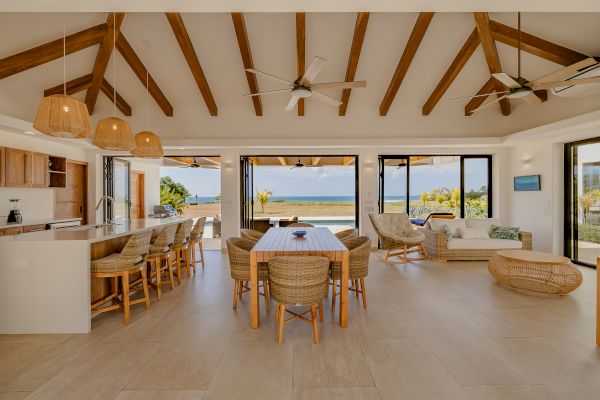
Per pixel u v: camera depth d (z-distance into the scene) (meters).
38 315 2.77
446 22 4.85
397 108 6.69
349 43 5.13
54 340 2.62
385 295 3.80
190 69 5.58
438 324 2.94
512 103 6.52
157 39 5.07
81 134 2.82
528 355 2.36
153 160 8.75
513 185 6.81
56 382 2.04
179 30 4.61
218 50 5.28
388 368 2.20
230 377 2.09
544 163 6.01
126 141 3.50
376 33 5.02
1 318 2.76
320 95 4.09
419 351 2.43
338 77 5.76
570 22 4.24
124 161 7.90
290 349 2.47
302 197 23.94
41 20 4.25
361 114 6.73
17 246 2.77
